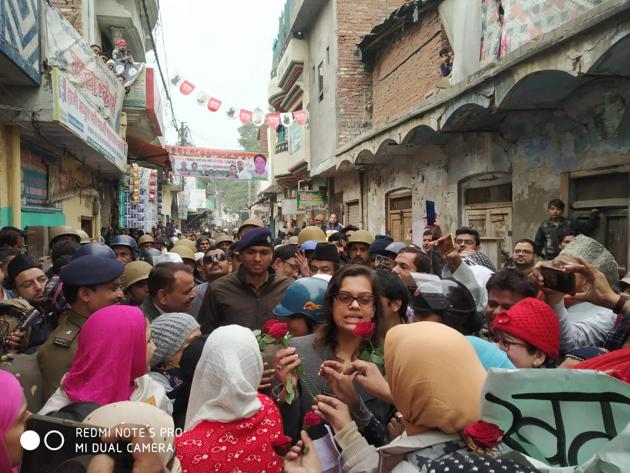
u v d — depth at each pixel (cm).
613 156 558
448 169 938
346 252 595
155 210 2394
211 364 190
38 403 237
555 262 267
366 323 217
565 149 632
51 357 244
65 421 136
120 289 269
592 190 608
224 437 180
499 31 687
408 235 1083
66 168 983
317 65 1675
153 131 1405
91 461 131
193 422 189
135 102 1188
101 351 197
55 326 324
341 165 1353
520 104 606
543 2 583
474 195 879
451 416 137
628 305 225
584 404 135
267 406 199
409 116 786
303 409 222
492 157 784
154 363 268
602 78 503
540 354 196
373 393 191
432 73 1023
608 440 134
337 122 1423
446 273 394
